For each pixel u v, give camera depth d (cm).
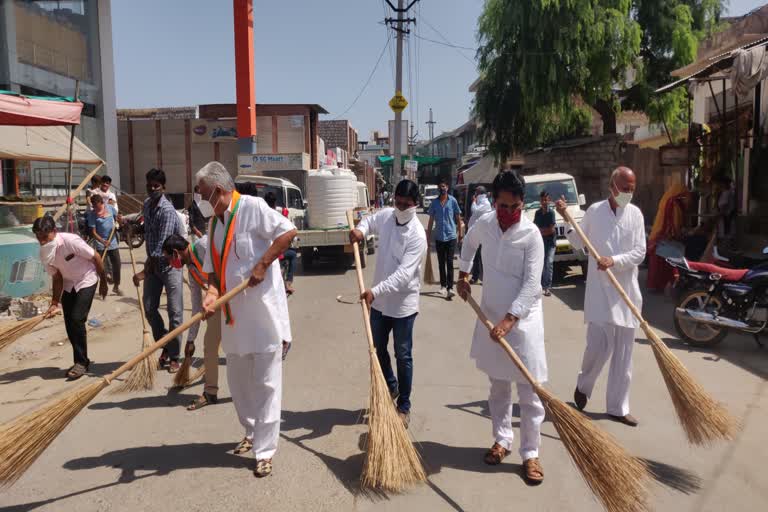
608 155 1798
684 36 1652
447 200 926
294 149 2736
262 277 357
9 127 1067
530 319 361
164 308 875
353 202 1345
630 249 433
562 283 1074
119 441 413
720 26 1766
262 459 362
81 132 1720
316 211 1313
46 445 329
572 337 685
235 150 2525
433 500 331
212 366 480
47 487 350
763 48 734
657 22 1706
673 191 966
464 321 781
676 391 379
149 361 495
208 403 483
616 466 304
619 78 1748
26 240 863
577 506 324
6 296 829
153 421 448
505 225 355
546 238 944
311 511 321
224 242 367
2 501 335
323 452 393
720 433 365
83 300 546
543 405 362
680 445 398
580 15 1580
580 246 457
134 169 2538
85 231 1164
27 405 482
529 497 334
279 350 371
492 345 367
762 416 443
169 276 555
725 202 974
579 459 315
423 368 573
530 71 1664
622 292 409
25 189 1427
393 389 469
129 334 718
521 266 359
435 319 794
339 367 578
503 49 1772
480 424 437
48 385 532
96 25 1767
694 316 625
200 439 416
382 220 445
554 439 412
